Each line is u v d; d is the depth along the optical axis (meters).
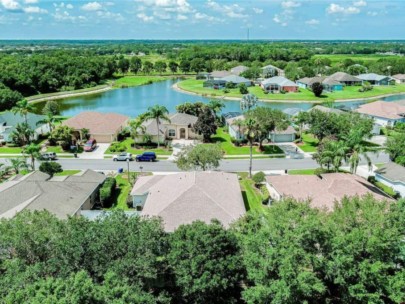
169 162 65.06
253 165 62.84
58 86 155.75
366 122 69.88
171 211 38.00
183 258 25.22
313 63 190.88
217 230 26.30
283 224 24.89
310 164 63.16
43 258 25.11
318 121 68.38
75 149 71.06
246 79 155.50
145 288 25.36
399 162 55.72
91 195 47.50
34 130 76.56
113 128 78.25
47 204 40.94
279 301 22.69
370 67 177.88
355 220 26.38
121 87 165.00
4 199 41.53
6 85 135.88
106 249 24.16
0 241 24.61
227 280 25.17
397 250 26.11
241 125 65.12
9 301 19.00
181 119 80.69
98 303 19.83
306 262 24.20
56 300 18.23
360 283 24.28
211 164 52.88
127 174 59.06
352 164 49.50
